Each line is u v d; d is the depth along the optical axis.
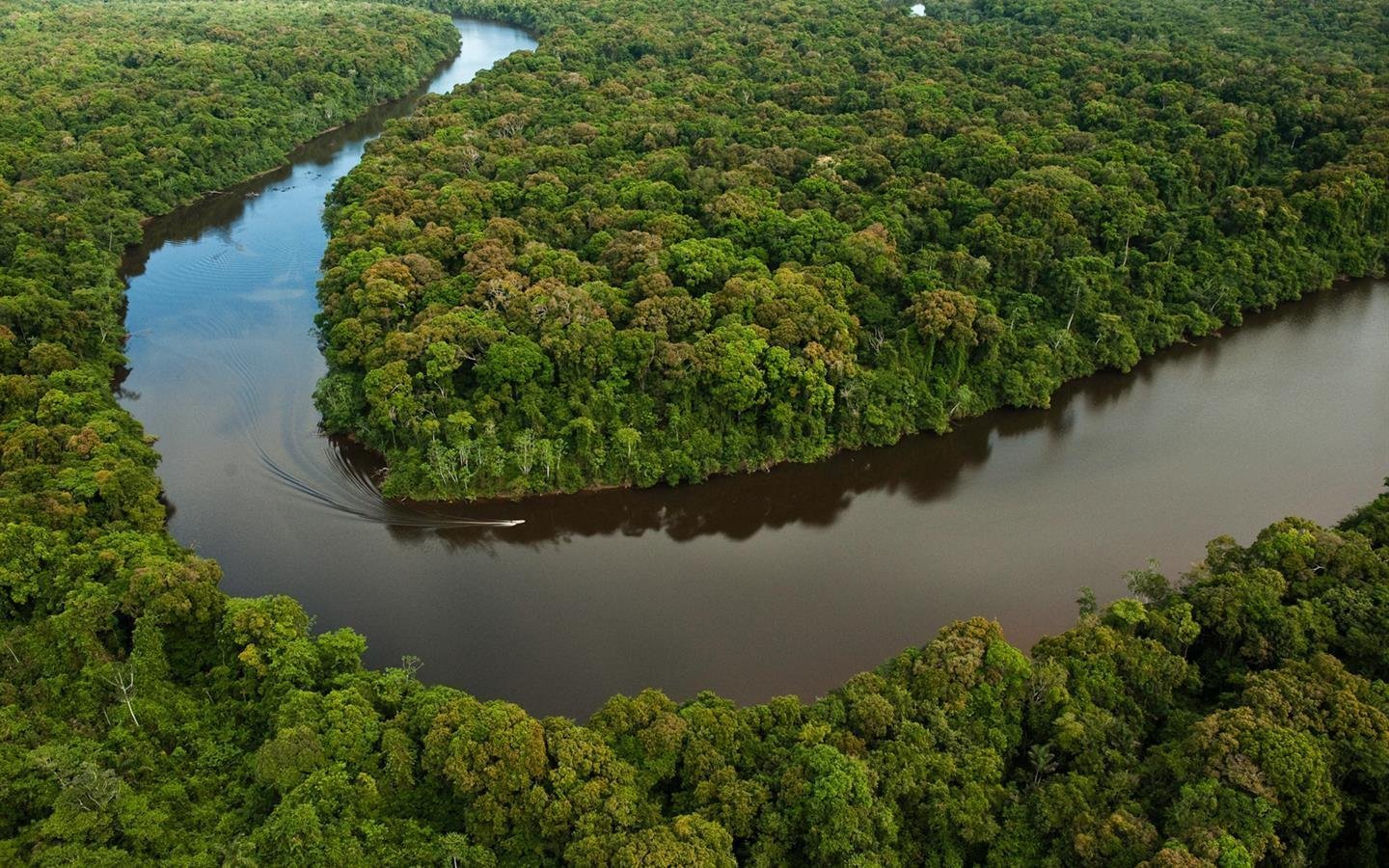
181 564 79.56
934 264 133.38
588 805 57.72
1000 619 91.50
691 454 108.19
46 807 59.94
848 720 65.69
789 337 111.44
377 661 84.75
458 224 139.88
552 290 115.50
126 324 142.12
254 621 72.88
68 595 75.44
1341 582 75.38
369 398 106.00
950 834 59.50
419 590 94.31
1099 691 68.38
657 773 62.34
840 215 143.38
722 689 82.94
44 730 65.75
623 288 121.62
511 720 62.16
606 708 66.81
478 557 99.69
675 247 127.06
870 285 129.12
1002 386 125.00
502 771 58.97
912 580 97.44
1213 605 72.75
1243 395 131.00
